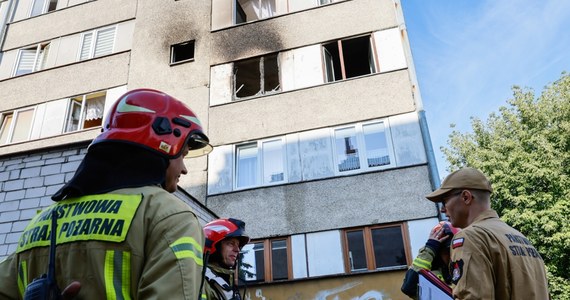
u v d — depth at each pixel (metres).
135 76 13.40
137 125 1.48
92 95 13.80
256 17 13.60
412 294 2.72
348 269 9.24
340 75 12.70
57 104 13.90
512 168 18.55
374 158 10.29
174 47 13.72
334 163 10.44
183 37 13.54
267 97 11.76
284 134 11.18
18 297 1.35
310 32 12.32
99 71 13.94
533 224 16.72
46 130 13.57
